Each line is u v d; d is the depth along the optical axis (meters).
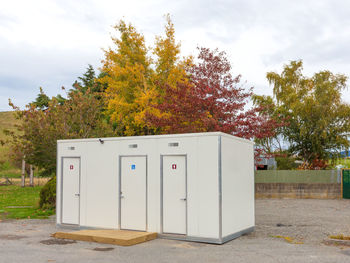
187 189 10.17
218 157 9.81
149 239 10.12
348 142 27.16
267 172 24.42
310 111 27.45
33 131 18.84
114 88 26.14
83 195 12.07
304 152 29.08
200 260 7.73
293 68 32.62
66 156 12.57
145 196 10.87
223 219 9.79
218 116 19.00
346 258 7.92
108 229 11.45
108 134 21.72
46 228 12.07
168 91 20.25
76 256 8.07
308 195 23.59
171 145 10.56
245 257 8.01
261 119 19.52
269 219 14.41
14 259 7.74
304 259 7.82
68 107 20.48
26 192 27.75
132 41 27.59
